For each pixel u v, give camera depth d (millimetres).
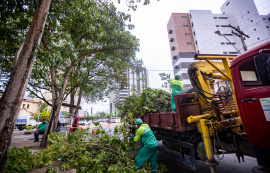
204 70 4055
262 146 2357
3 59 6293
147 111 5691
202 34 41781
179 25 44938
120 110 7711
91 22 7430
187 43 43219
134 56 10797
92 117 76125
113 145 4016
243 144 2910
